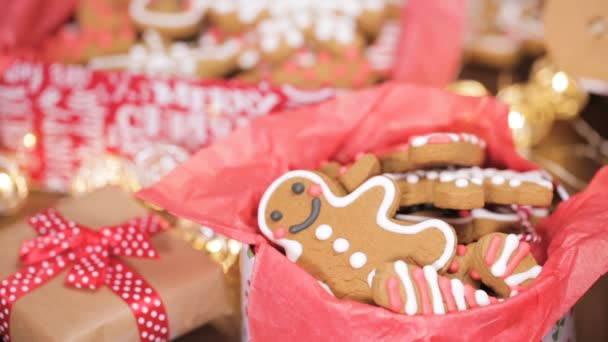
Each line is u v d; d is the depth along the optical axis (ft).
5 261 2.05
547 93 2.83
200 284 2.02
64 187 2.63
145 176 2.42
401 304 1.69
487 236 1.83
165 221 2.20
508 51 3.16
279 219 1.89
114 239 2.06
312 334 1.71
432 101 2.14
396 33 2.79
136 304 1.95
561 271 1.71
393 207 1.88
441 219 1.97
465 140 2.00
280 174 2.04
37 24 2.70
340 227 1.86
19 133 2.59
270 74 2.71
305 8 2.77
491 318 1.64
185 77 2.67
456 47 2.68
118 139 2.56
